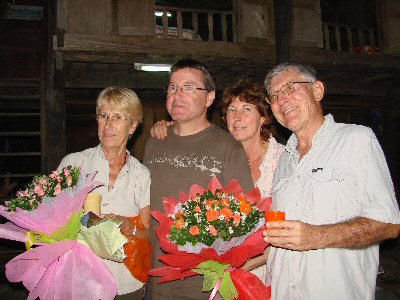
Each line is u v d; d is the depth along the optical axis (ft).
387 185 5.30
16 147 28.96
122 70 20.45
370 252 5.64
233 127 7.59
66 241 6.12
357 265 5.44
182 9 19.57
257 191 6.42
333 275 5.37
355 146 5.54
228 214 5.66
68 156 7.25
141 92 23.99
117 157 7.13
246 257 5.75
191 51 19.26
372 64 22.27
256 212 5.86
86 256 6.21
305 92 6.05
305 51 21.24
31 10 22.26
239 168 6.91
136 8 18.60
